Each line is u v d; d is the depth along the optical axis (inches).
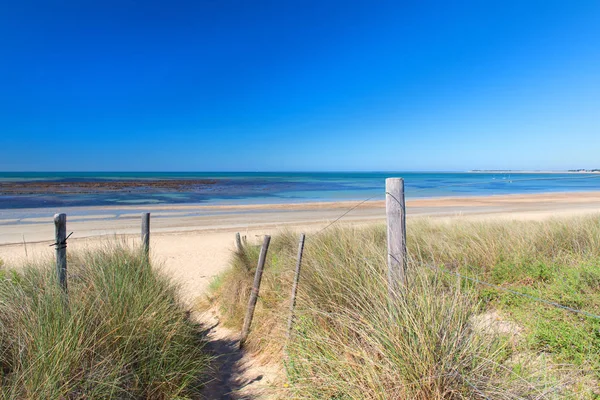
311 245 208.8
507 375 83.1
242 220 620.4
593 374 86.2
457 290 104.0
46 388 87.0
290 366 118.0
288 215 689.6
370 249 160.7
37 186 1776.6
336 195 1296.8
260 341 158.6
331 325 122.5
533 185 2180.1
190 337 147.5
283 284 173.9
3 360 96.0
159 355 119.2
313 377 100.7
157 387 111.3
